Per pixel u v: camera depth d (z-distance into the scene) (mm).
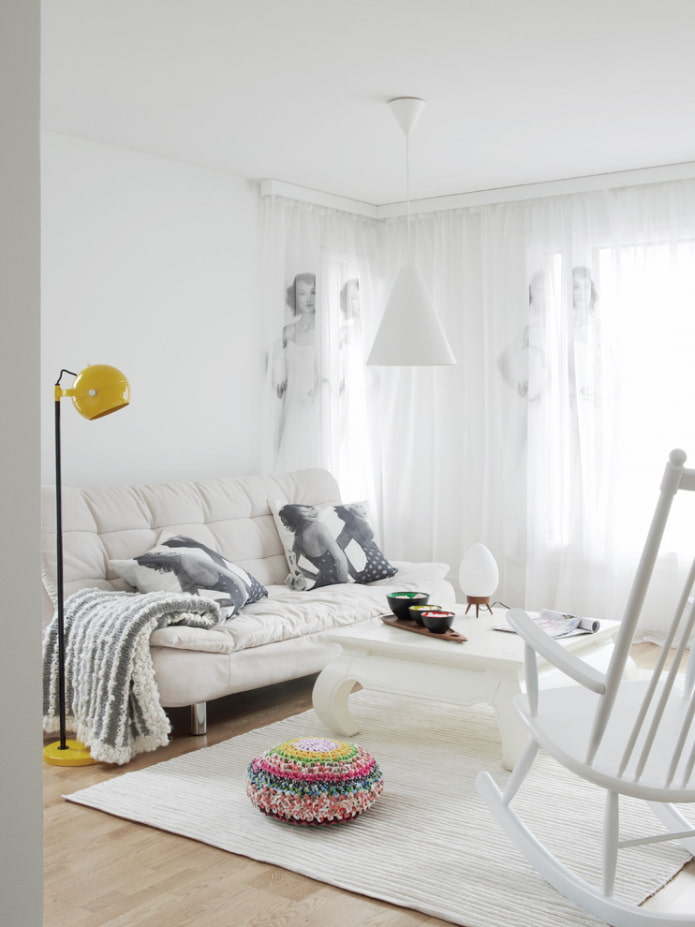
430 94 3885
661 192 5156
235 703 4066
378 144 4602
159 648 3359
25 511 1617
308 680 4480
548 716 2424
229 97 3887
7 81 1577
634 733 2047
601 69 3631
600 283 5320
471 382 5738
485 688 3184
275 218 5355
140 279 4699
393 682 3359
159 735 3271
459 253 5773
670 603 5156
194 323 4992
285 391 5457
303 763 2730
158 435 4809
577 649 3463
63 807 2893
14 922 1604
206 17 3104
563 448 5414
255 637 3621
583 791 3037
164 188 4812
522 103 4012
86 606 3508
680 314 5129
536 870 2451
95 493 4121
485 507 5664
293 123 4246
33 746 1629
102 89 3773
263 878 2438
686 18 3170
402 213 5902
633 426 5254
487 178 5316
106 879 2424
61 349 4340
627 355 5246
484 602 3830
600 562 5332
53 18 3098
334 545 4734
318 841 2637
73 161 4383
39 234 1628
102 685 3234
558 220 5434
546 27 3229
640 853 2596
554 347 5473
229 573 3998
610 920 2205
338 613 4109
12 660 1601
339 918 2238
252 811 2842
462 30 3240
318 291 5613
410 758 3322
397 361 4055
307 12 3070
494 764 3270
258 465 5418
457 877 2436
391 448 6004
